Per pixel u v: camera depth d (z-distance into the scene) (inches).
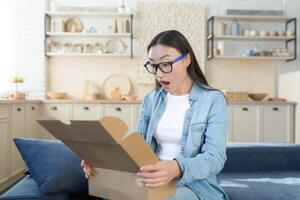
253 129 181.6
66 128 37.7
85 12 187.8
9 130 130.3
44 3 189.0
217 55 191.6
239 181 75.3
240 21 200.1
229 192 66.5
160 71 48.6
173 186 41.3
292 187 70.0
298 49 200.2
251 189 68.3
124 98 188.9
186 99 53.2
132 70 199.9
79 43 196.2
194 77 52.7
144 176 37.5
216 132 47.2
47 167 57.5
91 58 199.2
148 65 49.6
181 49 48.8
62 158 60.5
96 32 191.9
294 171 88.1
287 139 182.4
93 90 196.4
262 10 195.8
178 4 196.7
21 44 188.7
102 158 40.7
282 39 196.4
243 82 202.5
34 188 58.4
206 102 50.3
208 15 199.9
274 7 201.6
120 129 34.5
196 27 197.3
